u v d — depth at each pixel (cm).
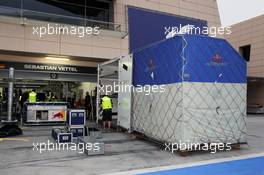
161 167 668
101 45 1806
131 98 1102
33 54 1678
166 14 2044
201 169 656
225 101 846
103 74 1505
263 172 638
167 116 846
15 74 1695
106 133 1209
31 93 1555
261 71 2938
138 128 1044
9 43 1548
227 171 643
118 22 1888
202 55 810
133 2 1948
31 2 1672
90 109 1797
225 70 850
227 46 858
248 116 2445
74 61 1881
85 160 727
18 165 675
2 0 1586
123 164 691
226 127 846
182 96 777
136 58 1074
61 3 1769
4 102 1848
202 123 804
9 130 1112
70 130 1002
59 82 1961
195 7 2206
